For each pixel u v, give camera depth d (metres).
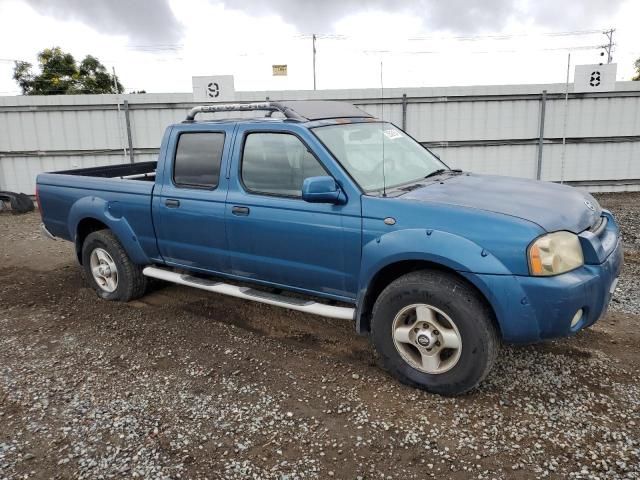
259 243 4.30
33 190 13.36
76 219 5.70
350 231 3.78
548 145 12.83
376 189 3.91
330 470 2.88
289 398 3.61
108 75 31.56
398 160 4.45
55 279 6.69
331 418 3.36
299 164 4.09
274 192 4.23
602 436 3.09
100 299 5.78
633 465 2.83
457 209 3.45
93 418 3.44
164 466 2.95
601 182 12.97
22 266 7.53
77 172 6.30
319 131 4.12
